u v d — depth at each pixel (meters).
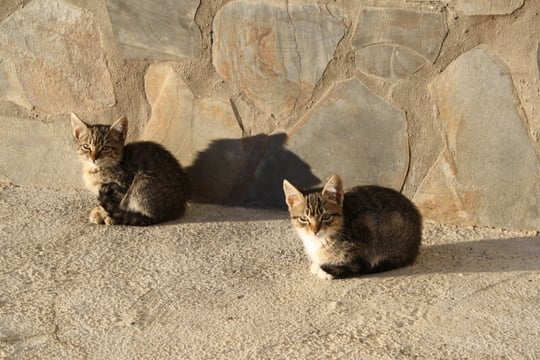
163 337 1.74
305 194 1.92
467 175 2.04
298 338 1.72
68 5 2.17
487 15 1.97
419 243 1.93
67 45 2.19
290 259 1.96
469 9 1.97
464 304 1.80
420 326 1.74
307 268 1.93
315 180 2.12
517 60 1.97
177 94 2.16
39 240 2.03
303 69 2.07
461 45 1.99
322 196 1.90
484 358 1.67
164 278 1.90
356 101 2.06
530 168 2.00
